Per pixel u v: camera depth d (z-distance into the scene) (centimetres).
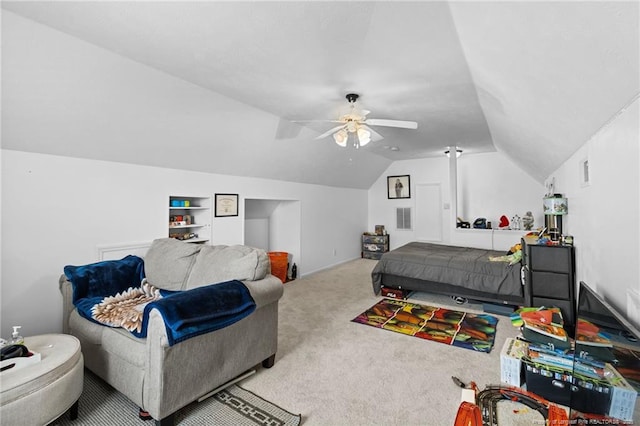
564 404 178
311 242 559
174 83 250
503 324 314
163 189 335
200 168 367
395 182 706
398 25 172
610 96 127
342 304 382
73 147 260
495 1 114
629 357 90
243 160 395
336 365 232
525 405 161
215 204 390
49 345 177
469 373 220
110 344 188
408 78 245
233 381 206
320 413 179
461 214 620
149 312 165
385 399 191
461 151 566
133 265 282
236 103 301
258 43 193
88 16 167
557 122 197
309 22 170
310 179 545
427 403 187
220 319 183
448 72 233
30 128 229
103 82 225
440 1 150
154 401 160
